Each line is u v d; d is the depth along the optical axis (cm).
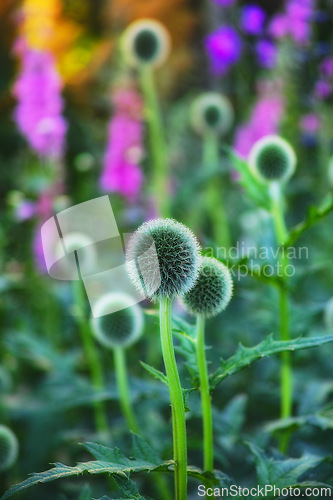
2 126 267
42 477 89
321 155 204
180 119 287
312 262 165
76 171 237
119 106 185
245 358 98
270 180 120
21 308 182
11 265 182
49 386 135
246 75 245
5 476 134
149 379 146
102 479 136
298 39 208
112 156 183
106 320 116
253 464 124
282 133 217
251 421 140
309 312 119
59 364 134
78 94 292
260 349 98
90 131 277
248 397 141
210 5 319
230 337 147
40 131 161
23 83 167
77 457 140
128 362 156
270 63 214
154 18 372
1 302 160
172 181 205
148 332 146
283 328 116
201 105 197
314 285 164
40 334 172
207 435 99
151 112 171
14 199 166
